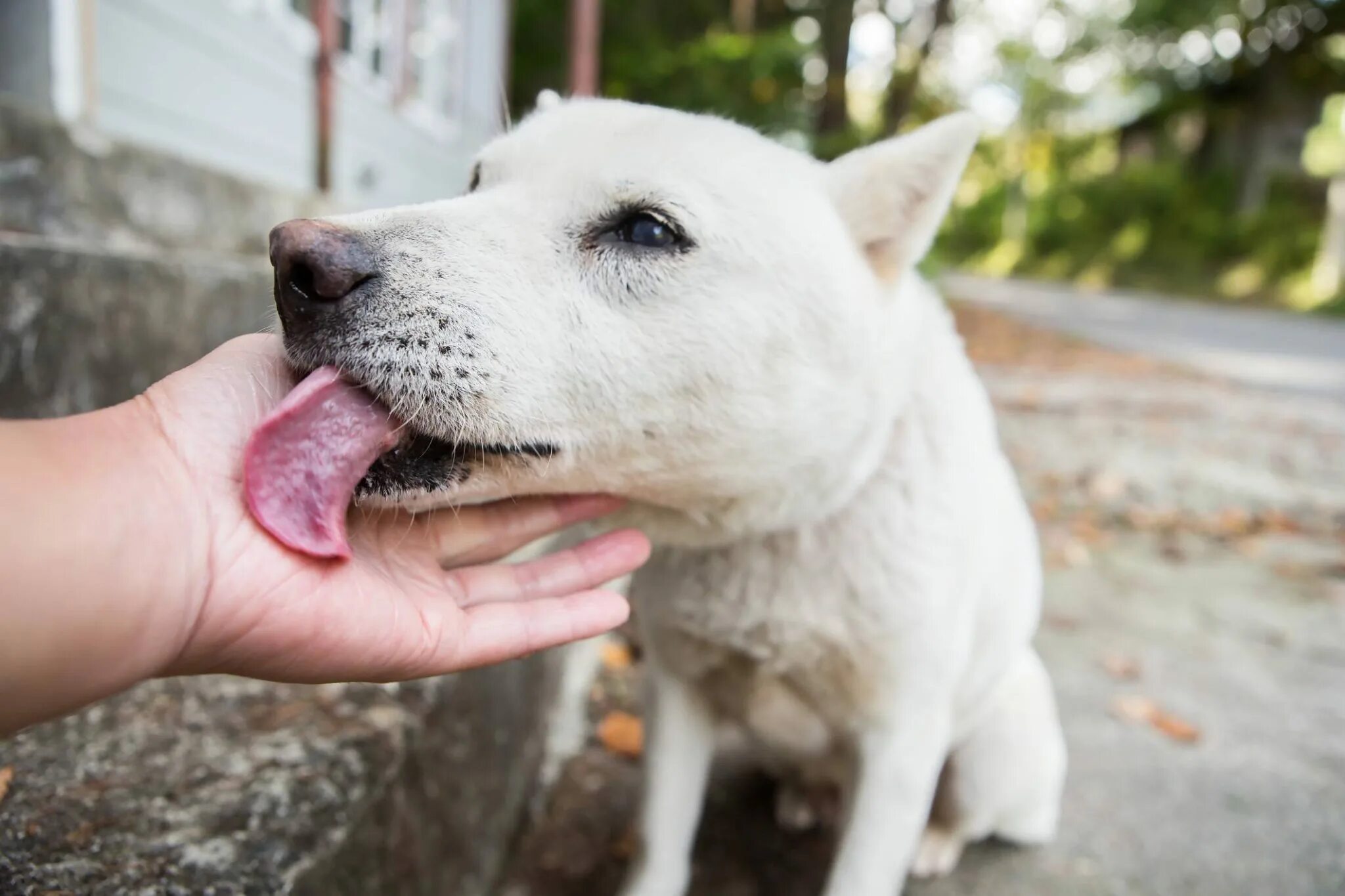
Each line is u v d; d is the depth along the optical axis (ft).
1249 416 5.30
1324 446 4.62
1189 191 21.74
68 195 1.91
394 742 1.05
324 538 0.76
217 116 3.00
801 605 1.16
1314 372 7.52
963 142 1.13
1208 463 4.16
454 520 0.99
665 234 1.00
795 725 1.34
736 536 1.15
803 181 1.12
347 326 0.86
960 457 1.24
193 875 0.80
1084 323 11.44
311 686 1.15
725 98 8.05
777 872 1.47
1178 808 1.66
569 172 1.04
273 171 3.42
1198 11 20.06
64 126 1.91
